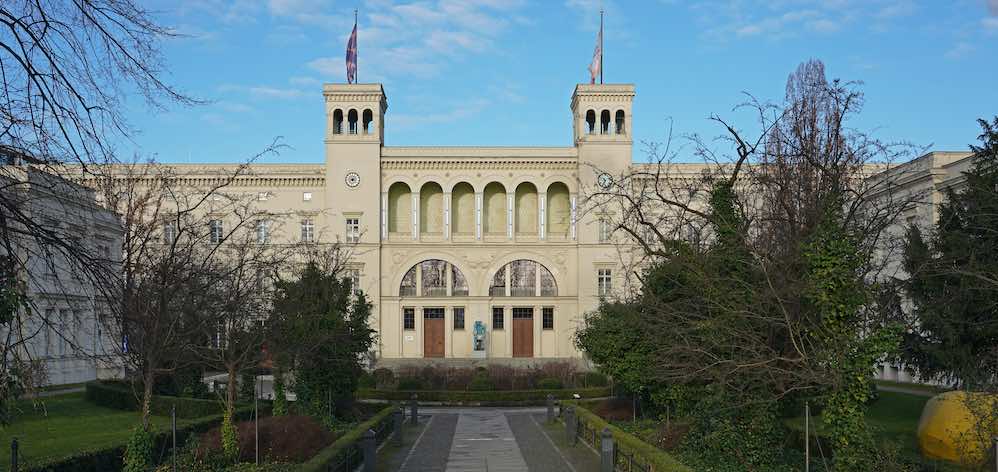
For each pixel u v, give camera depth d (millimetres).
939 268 29250
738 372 22281
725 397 23938
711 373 22406
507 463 29266
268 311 34281
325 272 41812
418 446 34281
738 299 22172
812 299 19547
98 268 15000
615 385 45719
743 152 26672
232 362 27375
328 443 28500
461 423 43938
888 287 28125
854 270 20000
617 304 36750
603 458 25266
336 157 85500
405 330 86438
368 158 85875
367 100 86312
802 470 22438
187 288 27281
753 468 23062
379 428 34281
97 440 29969
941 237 31000
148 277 24141
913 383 50969
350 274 84438
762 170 36469
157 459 26203
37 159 13297
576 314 85562
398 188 90188
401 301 86000
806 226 23766
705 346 23469
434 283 86812
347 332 37219
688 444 26328
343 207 85125
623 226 28438
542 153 87375
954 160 48219
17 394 14312
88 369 54344
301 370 37062
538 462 29484
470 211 90688
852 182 33219
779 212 27797
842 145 31703
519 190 90875
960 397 23328
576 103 88312
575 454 31438
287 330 32562
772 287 20328
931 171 47344
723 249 25078
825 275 19422
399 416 34219
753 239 30062
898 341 19031
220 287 33312
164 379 42188
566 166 87062
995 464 16078
